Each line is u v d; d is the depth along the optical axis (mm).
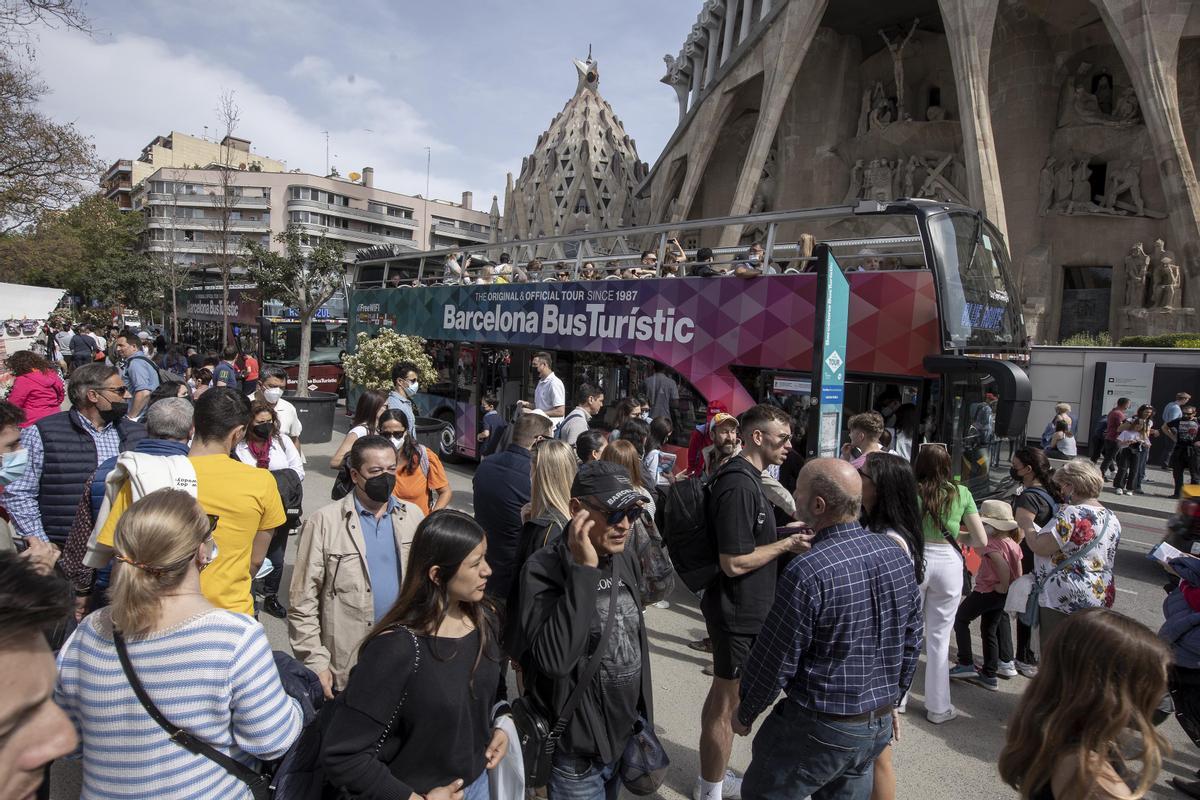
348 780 2000
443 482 5445
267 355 24781
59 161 18672
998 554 5281
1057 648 1985
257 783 2111
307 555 3412
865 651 2715
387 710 2074
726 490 3609
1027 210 25438
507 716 2510
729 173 36938
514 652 2617
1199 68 22438
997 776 4242
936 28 29016
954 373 6965
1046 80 25453
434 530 2199
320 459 13555
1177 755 4680
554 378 9078
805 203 31719
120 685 1964
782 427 3771
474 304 13672
